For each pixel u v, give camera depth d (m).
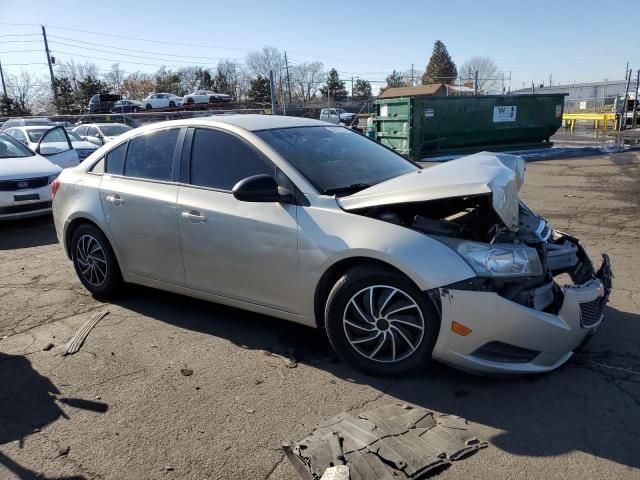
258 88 62.62
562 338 3.07
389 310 3.20
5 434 2.91
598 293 3.24
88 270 4.88
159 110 40.16
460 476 2.46
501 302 2.94
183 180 4.12
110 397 3.24
